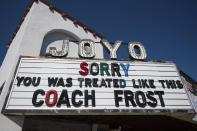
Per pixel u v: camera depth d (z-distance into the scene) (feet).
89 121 21.62
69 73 18.21
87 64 19.42
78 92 16.74
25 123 19.34
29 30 24.39
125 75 19.31
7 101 15.11
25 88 16.22
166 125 26.48
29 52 22.49
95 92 17.12
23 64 18.10
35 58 18.75
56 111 15.17
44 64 18.45
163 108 17.20
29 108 15.06
